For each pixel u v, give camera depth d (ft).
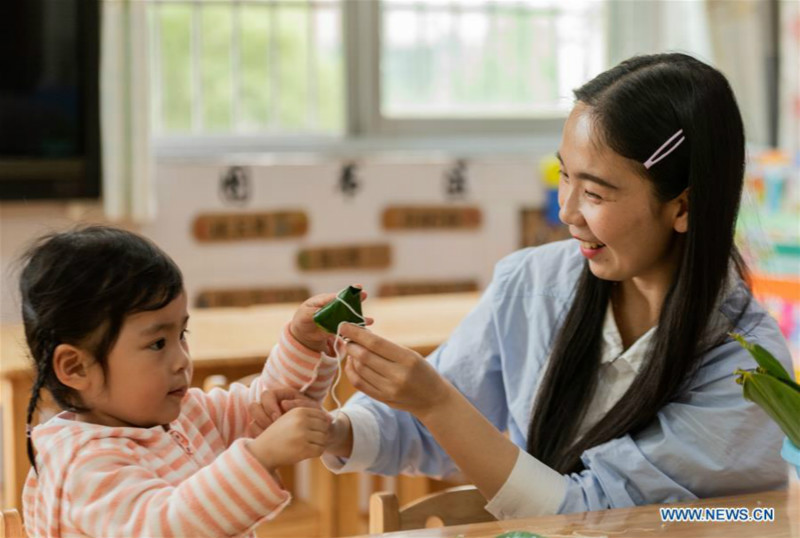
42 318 4.11
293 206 12.99
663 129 4.51
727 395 4.75
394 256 13.53
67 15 11.66
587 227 4.73
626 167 4.55
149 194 11.96
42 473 4.13
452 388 4.57
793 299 9.59
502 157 13.97
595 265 4.83
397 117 14.07
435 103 14.40
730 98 4.66
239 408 4.85
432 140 14.17
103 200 12.10
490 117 14.53
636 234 4.66
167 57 12.96
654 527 4.25
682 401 4.87
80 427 4.15
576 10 14.93
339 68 13.78
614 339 5.11
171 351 4.21
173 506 3.83
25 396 6.95
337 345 4.85
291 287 13.03
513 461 4.58
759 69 14.06
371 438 5.12
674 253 4.91
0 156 11.61
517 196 14.03
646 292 5.08
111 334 4.08
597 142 4.57
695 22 14.62
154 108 12.97
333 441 4.99
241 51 13.29
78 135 11.91
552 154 14.47
